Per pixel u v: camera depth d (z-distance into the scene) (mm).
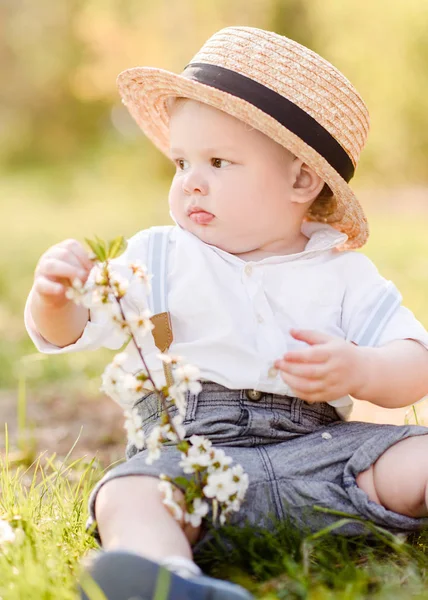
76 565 1794
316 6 13820
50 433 3322
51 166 20562
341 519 1866
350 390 1920
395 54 13547
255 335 2025
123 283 1793
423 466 1887
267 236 2127
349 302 2158
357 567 1728
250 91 2031
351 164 2178
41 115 21234
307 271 2123
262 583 1650
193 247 2086
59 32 20406
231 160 2066
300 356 1862
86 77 19484
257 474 1865
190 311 2029
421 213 11945
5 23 20922
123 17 17422
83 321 1953
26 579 1608
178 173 2166
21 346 4832
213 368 1974
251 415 1956
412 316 2145
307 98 2062
